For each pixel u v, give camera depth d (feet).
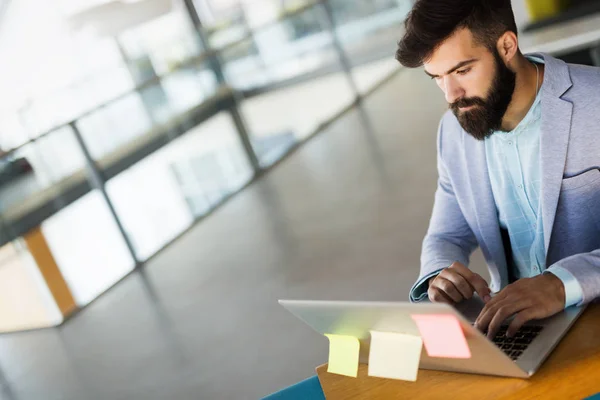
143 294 16.55
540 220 4.75
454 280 4.66
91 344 15.07
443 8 4.09
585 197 4.57
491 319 4.00
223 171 20.99
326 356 10.74
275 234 16.51
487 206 5.09
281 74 23.50
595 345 3.61
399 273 12.33
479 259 11.41
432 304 3.32
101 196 18.47
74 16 25.34
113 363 13.66
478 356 3.54
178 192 19.93
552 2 13.32
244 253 16.22
